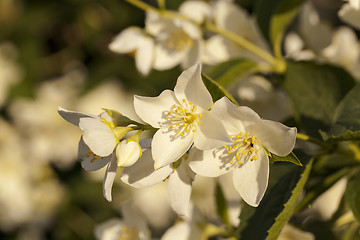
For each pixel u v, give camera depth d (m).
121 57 0.50
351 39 0.38
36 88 0.53
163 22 0.36
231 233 0.34
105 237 0.36
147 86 0.46
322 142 0.30
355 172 0.30
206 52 0.36
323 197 0.36
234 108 0.27
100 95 0.52
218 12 0.37
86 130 0.27
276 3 0.37
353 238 0.33
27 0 0.52
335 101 0.33
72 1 0.51
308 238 0.34
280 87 0.37
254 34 0.37
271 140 0.28
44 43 0.53
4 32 0.53
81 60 0.53
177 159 0.28
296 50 0.39
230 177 0.39
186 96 0.28
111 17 0.51
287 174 0.30
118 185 0.52
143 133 0.40
